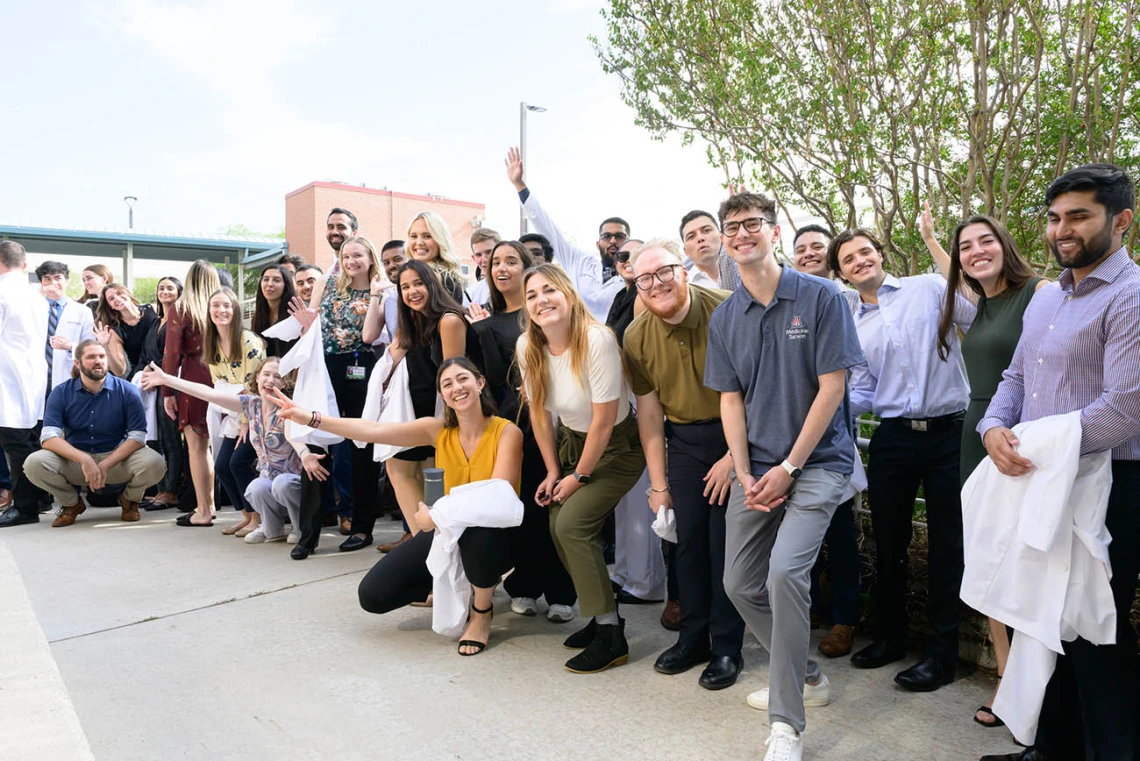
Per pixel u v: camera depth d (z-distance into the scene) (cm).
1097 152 529
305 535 481
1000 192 596
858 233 322
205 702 285
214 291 584
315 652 333
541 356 329
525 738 258
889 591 316
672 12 677
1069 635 214
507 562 340
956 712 274
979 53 555
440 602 336
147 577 442
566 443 339
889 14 593
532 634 358
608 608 317
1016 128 577
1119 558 213
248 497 513
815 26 632
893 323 310
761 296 264
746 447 273
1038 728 238
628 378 320
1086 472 214
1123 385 205
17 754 157
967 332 279
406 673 311
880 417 319
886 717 271
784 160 669
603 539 460
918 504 399
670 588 362
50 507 661
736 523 268
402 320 408
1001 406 243
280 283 559
